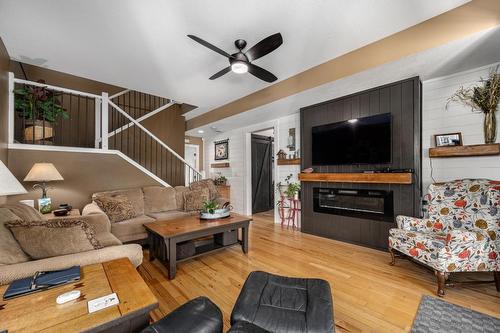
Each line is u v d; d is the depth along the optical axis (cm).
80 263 136
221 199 452
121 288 112
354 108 357
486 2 181
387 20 211
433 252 218
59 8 194
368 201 350
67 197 334
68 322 88
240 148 618
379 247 332
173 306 197
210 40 241
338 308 194
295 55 274
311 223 415
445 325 171
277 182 513
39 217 209
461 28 201
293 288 153
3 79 255
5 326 85
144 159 527
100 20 210
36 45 251
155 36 235
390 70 275
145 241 341
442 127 297
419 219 273
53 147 321
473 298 206
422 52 231
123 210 336
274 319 126
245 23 214
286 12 199
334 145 381
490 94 253
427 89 309
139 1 187
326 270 265
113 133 474
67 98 466
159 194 414
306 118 425
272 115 481
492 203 225
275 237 398
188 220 313
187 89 379
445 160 295
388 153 321
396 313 187
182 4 191
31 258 140
